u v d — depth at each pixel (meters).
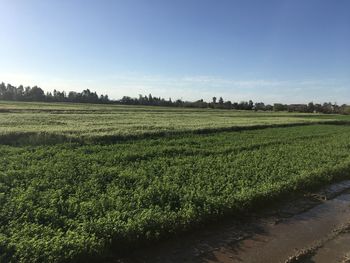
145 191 12.07
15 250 7.71
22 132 23.92
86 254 7.95
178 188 12.83
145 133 28.00
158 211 10.40
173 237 9.68
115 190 12.31
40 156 17.77
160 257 8.69
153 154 19.66
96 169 15.19
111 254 8.44
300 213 12.34
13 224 9.06
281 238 10.13
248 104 144.38
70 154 18.53
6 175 13.31
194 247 9.29
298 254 9.15
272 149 23.61
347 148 26.16
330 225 11.38
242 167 16.89
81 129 27.72
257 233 10.38
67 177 13.71
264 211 12.25
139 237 9.05
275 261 8.77
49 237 8.35
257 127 40.56
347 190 15.59
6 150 19.17
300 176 15.35
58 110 58.94
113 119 43.25
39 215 9.75
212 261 8.62
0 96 136.12
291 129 41.66
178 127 33.97
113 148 21.39
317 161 19.56
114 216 9.77
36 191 11.80
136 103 148.75
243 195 12.08
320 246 9.76
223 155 20.75
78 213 10.05
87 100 147.62
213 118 54.62
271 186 13.42
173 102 150.25
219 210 11.15
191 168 16.31
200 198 11.56
